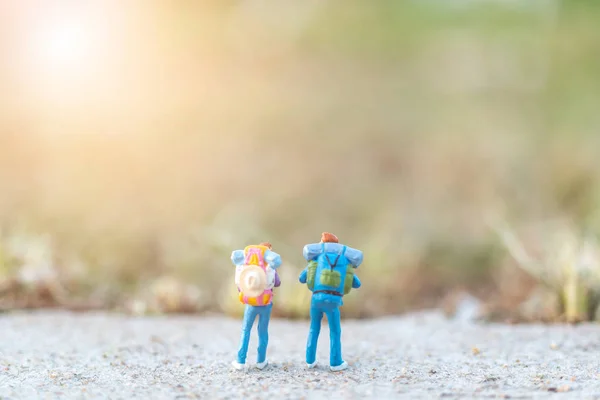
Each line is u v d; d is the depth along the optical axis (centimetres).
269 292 488
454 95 1495
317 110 1447
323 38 1586
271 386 441
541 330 645
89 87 1299
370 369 495
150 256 984
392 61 1588
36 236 914
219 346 582
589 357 530
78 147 1230
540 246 934
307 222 1193
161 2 1406
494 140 1323
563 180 1184
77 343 586
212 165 1289
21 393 426
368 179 1317
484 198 1186
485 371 488
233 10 1522
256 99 1435
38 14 1291
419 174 1306
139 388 438
